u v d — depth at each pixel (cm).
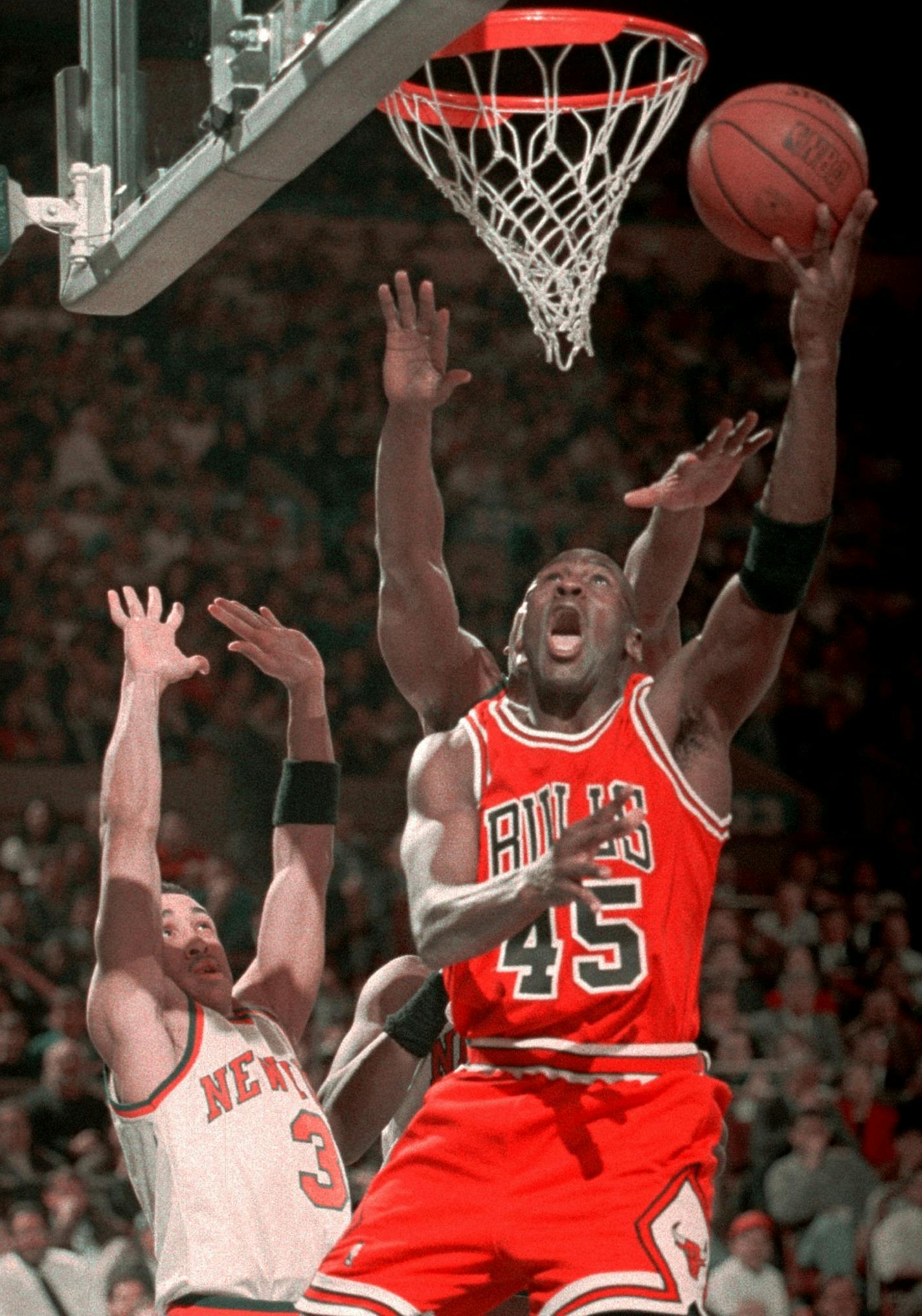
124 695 464
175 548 1919
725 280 2319
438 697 433
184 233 490
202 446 2044
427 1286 353
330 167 2300
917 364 2286
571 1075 355
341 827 1572
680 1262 341
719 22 2344
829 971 1498
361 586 1925
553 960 357
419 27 363
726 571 2042
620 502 2078
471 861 370
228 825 1664
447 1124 362
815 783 1886
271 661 511
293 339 2153
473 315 2205
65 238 566
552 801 367
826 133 373
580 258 569
